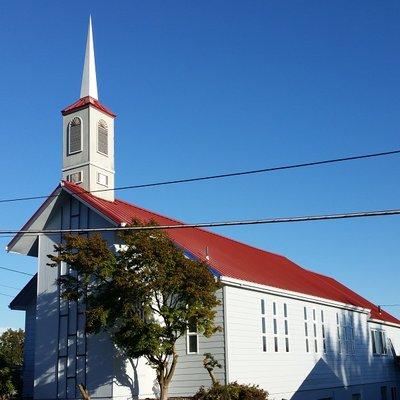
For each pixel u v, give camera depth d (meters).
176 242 26.47
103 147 29.12
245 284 26.09
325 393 33.06
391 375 44.22
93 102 28.86
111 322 22.44
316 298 33.09
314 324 33.28
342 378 35.53
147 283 21.80
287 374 29.19
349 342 37.62
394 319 48.00
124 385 24.58
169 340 22.66
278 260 41.06
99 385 24.55
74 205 27.61
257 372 26.53
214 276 23.88
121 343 22.45
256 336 26.98
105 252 22.56
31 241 29.11
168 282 21.55
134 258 22.25
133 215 28.28
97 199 27.78
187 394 24.91
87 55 29.80
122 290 21.88
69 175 28.72
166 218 32.25
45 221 28.22
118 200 30.14
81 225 27.14
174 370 25.08
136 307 22.56
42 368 26.41
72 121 29.09
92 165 28.31
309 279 39.94
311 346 32.38
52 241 27.88
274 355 28.25
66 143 29.12
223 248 33.06
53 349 26.34
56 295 27.02
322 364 33.22
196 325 22.56
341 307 36.91
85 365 25.23
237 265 29.06
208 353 24.42
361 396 37.91
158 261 22.03
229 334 24.94
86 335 25.52
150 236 22.62
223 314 25.05
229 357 24.64
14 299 31.33
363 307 40.31
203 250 28.44
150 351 22.02
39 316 27.25
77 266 22.53
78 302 26.19
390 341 45.62
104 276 22.48
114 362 24.41
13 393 29.41
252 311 27.05
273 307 29.03
